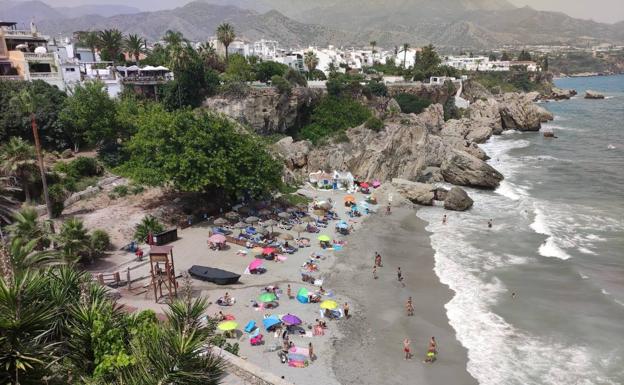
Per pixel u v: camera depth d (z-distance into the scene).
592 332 35.22
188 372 13.17
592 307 38.78
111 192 61.62
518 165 96.69
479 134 128.88
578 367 31.23
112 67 94.06
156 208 57.50
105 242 46.28
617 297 40.28
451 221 63.25
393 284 43.91
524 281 43.91
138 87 91.94
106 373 16.05
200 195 62.75
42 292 16.66
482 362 32.12
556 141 125.06
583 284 42.78
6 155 49.81
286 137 96.19
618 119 161.62
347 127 104.06
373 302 40.44
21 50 80.25
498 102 164.88
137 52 111.69
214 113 71.00
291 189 75.50
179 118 59.91
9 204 48.38
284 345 32.16
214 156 58.22
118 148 72.88
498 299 40.69
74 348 17.06
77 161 64.94
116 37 113.00
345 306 37.81
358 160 86.56
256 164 62.25
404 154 87.75
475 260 49.34
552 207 67.12
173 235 51.81
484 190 80.25
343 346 33.69
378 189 74.06
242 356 31.44
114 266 43.62
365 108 112.31
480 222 62.44
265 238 53.50
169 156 56.84
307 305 39.03
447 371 31.17
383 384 29.81
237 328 34.91
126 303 36.34
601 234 55.81
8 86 70.00
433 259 49.88
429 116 131.00
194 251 49.09
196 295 39.47
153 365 13.54
